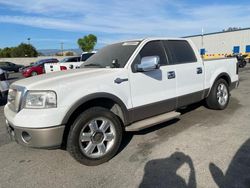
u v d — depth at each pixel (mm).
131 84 4121
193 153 3906
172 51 4957
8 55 68938
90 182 3273
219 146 4113
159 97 4551
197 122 5402
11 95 3873
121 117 4121
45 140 3297
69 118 3531
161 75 4570
